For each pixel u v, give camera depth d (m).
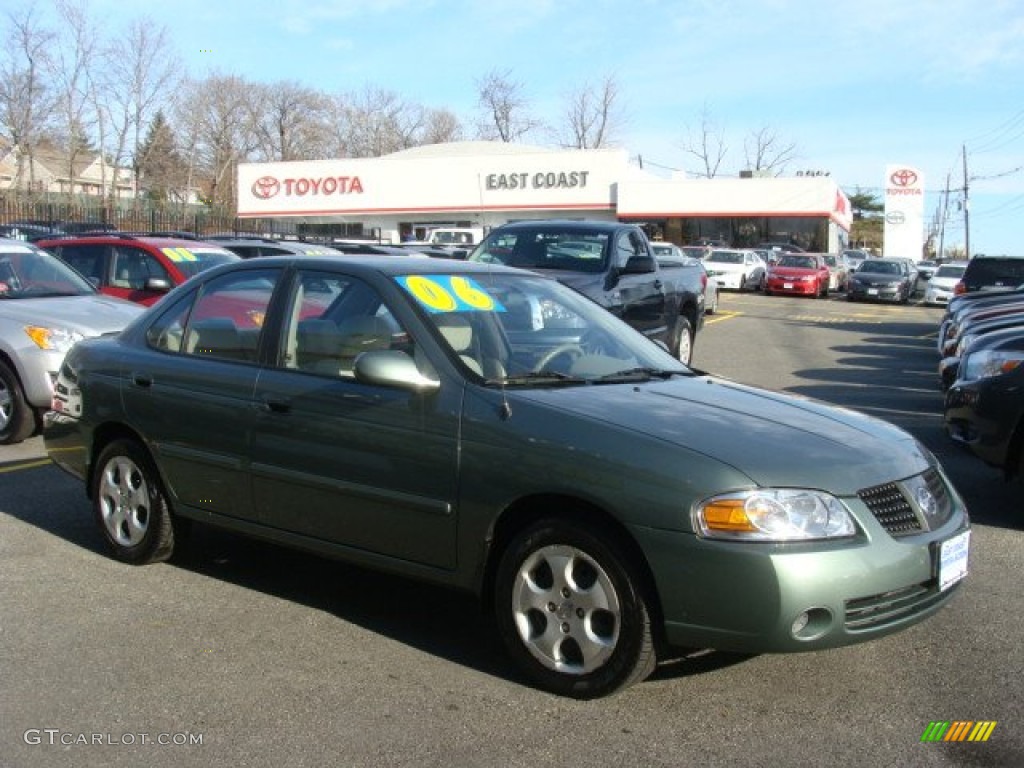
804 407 4.54
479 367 4.41
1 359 8.58
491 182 48.84
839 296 36.75
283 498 4.80
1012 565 5.71
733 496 3.64
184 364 5.25
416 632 4.69
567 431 3.96
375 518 4.46
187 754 3.56
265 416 4.81
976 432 6.72
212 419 5.03
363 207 51.19
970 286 18.83
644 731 3.73
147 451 5.44
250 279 5.23
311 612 4.92
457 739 3.66
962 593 5.24
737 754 3.57
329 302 4.86
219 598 5.09
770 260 40.00
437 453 4.23
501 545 4.21
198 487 5.18
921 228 55.56
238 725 3.76
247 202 53.34
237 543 6.02
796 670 4.27
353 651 4.45
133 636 4.59
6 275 9.38
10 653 4.39
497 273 5.30
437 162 49.69
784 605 3.57
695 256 37.00
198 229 30.53
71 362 5.90
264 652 4.43
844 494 3.76
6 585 5.23
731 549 3.60
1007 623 4.84
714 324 23.23
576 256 10.59
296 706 3.92
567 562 3.95
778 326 23.19
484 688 4.09
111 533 5.66
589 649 3.89
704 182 45.25
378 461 4.40
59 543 5.96
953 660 4.40
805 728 3.77
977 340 7.34
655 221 46.25
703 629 3.68
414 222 50.56
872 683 4.16
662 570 3.70
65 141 50.97
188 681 4.13
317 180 51.81
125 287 11.32
